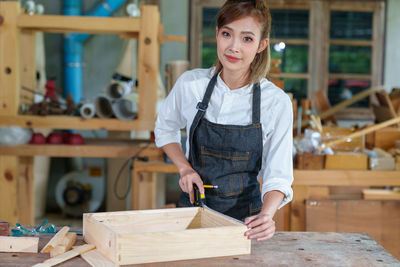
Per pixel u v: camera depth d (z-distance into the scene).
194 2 6.05
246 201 1.93
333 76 6.21
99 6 5.62
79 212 5.24
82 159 5.73
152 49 3.85
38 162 5.23
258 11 1.67
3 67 3.81
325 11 6.12
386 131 3.85
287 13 6.12
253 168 1.92
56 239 1.58
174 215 1.73
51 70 5.84
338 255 1.56
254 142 1.87
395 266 1.47
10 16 3.78
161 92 4.84
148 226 1.70
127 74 5.20
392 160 3.49
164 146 2.05
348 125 6.24
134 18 3.84
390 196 3.54
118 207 5.06
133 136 5.09
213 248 1.51
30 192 4.02
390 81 6.24
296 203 3.46
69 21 3.83
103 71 5.94
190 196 1.87
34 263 1.44
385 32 6.17
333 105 6.25
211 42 6.11
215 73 1.90
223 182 1.91
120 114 3.87
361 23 6.17
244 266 1.44
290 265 1.46
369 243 1.68
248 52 1.69
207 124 1.90
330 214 3.41
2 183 3.84
